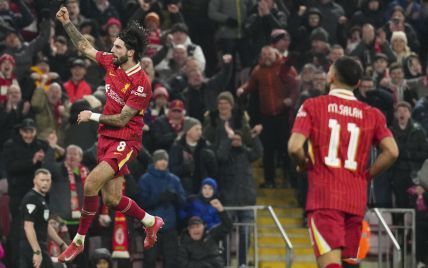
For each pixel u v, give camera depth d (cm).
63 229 3891
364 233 3834
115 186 2561
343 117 2236
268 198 4669
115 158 2502
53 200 3894
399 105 4303
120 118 2486
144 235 4081
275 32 5006
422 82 4766
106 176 2495
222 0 5184
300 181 4450
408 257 4303
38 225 3678
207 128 4375
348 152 2227
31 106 4278
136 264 4084
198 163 4206
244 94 4738
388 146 2239
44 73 4569
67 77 4725
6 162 3962
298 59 5206
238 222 4216
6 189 4159
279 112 4675
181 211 4056
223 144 4256
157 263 4062
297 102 4506
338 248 2189
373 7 5425
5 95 4388
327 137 2223
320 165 2220
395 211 4194
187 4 5469
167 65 4872
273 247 4428
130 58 2503
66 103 4322
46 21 4653
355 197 2214
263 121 4688
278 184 4775
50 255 3825
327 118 2230
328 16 5397
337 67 2267
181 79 4631
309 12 5234
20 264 3716
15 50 4597
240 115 4406
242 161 4284
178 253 3944
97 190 2502
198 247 3941
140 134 2545
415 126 4291
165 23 5475
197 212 4044
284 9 5497
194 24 5475
